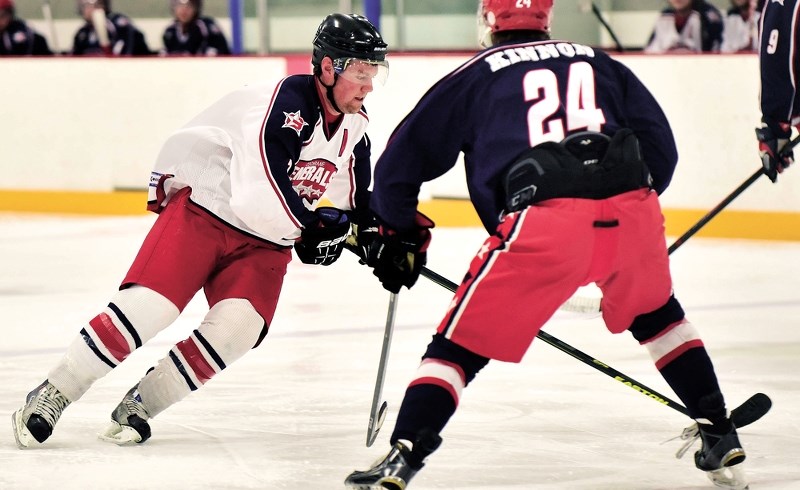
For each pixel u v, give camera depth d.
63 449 10.66
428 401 8.30
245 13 31.62
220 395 12.91
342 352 15.24
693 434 9.88
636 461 10.41
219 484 9.67
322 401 12.68
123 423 10.87
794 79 13.48
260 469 10.12
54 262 22.78
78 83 29.48
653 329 9.12
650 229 8.46
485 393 13.02
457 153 8.66
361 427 11.62
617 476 9.97
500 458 10.51
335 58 10.02
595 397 12.81
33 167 30.02
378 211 8.77
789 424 11.67
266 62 28.53
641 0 29.23
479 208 8.74
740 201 25.33
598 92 8.60
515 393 13.02
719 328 16.80
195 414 12.07
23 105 29.89
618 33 29.59
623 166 8.31
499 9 8.95
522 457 10.54
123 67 29.16
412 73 27.72
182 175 10.61
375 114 28.09
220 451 10.69
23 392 13.02
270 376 13.86
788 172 24.78
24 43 31.66
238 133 10.40
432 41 30.55
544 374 13.94
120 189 29.55
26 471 9.96
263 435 11.27
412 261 9.08
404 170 8.55
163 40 31.02
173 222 10.50
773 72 13.41
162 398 10.66
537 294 8.19
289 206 10.02
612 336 16.19
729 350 15.36
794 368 14.29
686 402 9.19
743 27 27.59
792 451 10.70
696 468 10.19
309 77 10.31
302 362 14.64
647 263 8.54
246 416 12.01
